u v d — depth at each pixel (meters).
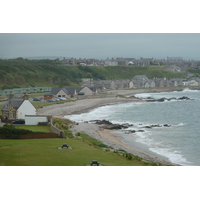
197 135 72.31
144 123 91.06
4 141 52.84
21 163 38.06
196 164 49.22
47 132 62.50
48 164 37.97
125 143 63.72
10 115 80.12
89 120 96.25
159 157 53.34
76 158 41.84
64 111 115.19
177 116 106.75
